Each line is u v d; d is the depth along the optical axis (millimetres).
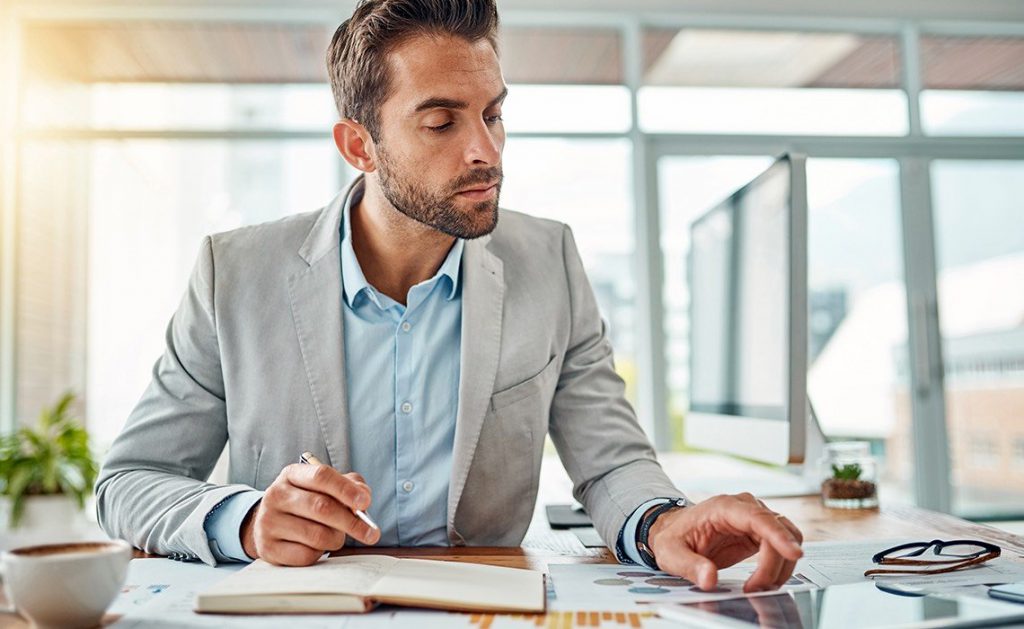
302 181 4234
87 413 4105
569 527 1282
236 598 697
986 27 4508
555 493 1695
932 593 721
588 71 4395
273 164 4234
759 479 1776
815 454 1601
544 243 1246
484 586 748
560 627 653
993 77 4527
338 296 1108
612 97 4387
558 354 1184
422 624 664
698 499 1484
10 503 3557
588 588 793
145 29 4266
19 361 4129
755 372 1464
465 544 1128
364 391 1116
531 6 4328
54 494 3604
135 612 707
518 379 1134
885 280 4355
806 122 4430
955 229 4402
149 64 4250
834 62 4480
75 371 4121
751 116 4426
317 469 815
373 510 1113
